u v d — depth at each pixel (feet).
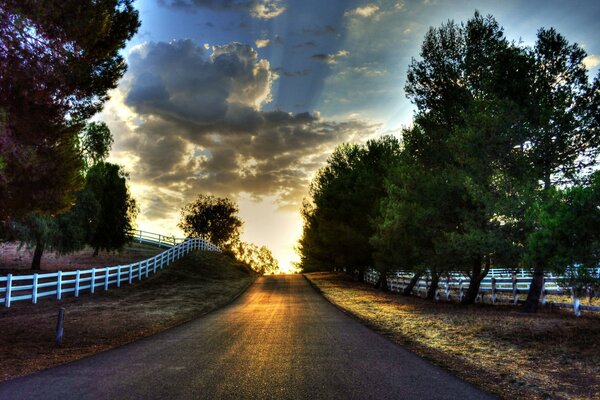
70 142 49.11
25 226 82.99
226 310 64.75
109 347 36.27
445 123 71.72
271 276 168.04
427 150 72.59
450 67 68.69
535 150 55.67
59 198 46.83
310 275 172.04
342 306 66.39
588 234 31.73
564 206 32.63
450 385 21.62
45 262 110.22
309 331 41.01
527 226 52.90
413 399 19.26
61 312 38.45
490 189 58.18
